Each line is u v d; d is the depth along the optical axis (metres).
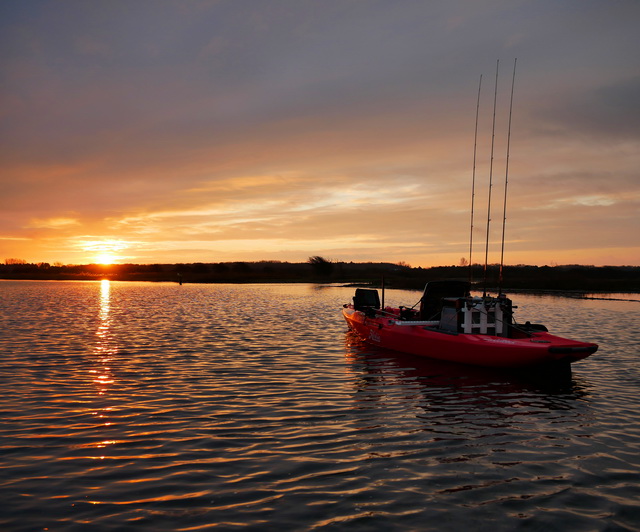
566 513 6.18
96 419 9.82
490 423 9.82
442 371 14.59
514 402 11.38
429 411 10.62
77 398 11.34
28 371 14.17
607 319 27.78
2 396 11.48
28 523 5.85
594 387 12.82
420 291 55.34
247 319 28.41
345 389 12.46
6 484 6.89
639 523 5.95
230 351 17.70
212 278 102.69
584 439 8.91
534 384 13.08
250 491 6.70
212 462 7.69
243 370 14.52
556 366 13.48
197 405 10.86
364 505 6.33
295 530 5.73
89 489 6.75
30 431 9.09
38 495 6.57
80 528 5.75
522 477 7.24
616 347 18.66
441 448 8.41
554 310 33.47
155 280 105.69
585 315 30.05
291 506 6.29
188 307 36.91
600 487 6.93
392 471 7.41
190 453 8.05
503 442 8.73
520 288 57.53
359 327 20.30
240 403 11.05
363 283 80.00
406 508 6.27
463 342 14.83
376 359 16.36
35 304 39.75
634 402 11.41
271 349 18.17
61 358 16.19
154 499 6.46
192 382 12.98
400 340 17.28
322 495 6.60
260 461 7.74
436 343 15.73
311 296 50.66
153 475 7.20
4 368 14.57
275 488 6.80
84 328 24.03
